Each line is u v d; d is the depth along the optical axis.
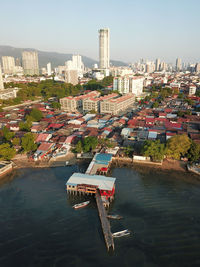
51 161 138.38
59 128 188.88
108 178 110.31
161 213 93.44
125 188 111.56
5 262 72.62
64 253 75.94
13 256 74.81
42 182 117.94
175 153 134.62
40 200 103.31
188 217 90.94
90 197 105.56
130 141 160.12
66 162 135.00
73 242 80.25
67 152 147.75
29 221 90.19
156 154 131.12
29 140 148.12
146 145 135.62
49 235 83.31
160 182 116.62
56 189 111.56
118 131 183.12
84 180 108.50
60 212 95.31
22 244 79.50
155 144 135.50
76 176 112.31
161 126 187.25
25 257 74.50
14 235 83.38
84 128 186.12
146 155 136.12
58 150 149.00
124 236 82.00
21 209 97.19
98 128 186.25
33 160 139.88
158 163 133.00
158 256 73.94
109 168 130.50
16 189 112.19
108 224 86.69
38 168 132.00
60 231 85.19
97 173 124.81
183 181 117.31
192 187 111.81
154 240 80.19
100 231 85.31
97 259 73.50
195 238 80.81
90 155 143.50
